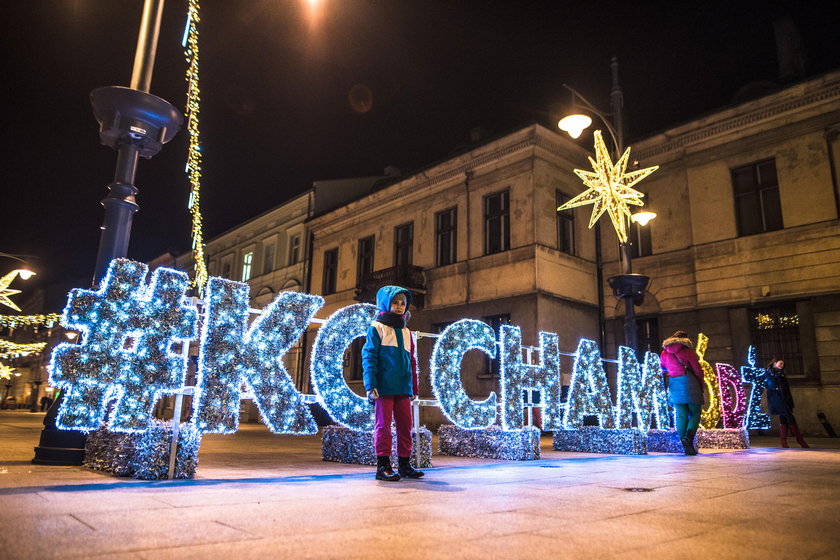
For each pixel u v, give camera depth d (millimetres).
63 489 3617
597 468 5633
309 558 2041
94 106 5777
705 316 15586
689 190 16484
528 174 17094
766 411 14109
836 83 14023
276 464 5715
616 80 11555
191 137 7926
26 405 46250
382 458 4492
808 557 2180
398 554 2119
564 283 17016
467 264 18172
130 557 2002
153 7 6219
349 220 23266
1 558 1937
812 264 14016
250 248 29156
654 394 9391
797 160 14648
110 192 5660
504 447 6727
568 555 2154
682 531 2613
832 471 5402
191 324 4648
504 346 7109
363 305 5898
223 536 2359
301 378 22734
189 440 4391
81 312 4273
